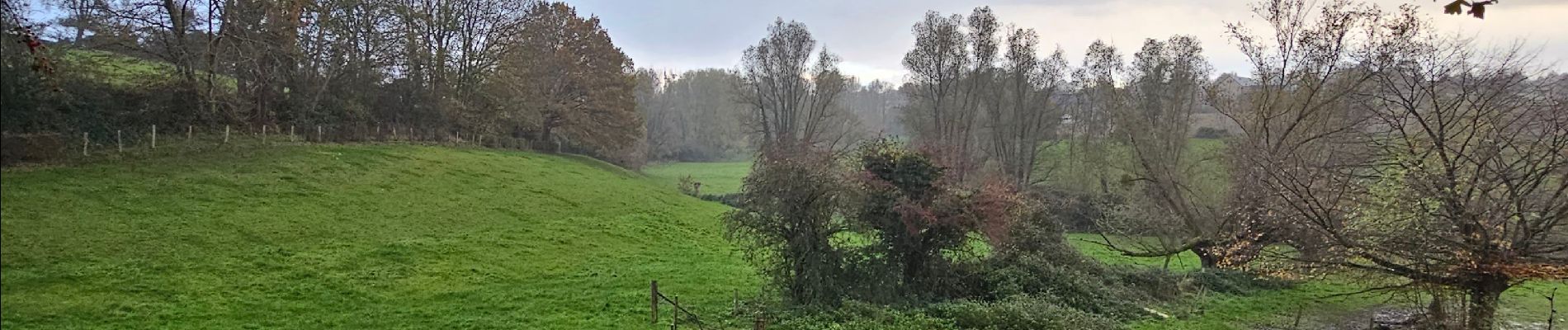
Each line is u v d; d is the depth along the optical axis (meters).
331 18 43.41
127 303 17.80
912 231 19.72
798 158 20.00
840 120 76.25
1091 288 22.11
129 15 34.19
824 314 18.50
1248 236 21.11
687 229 35.88
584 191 42.47
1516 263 14.75
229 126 38.75
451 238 27.47
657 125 102.56
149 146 32.97
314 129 44.12
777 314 18.97
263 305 18.61
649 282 23.56
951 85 59.53
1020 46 54.34
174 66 37.41
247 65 39.84
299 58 43.59
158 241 22.59
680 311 19.91
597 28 68.81
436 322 18.16
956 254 22.14
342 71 47.88
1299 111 26.59
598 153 71.00
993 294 21.02
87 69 33.16
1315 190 19.16
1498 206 15.28
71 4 32.03
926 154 21.00
